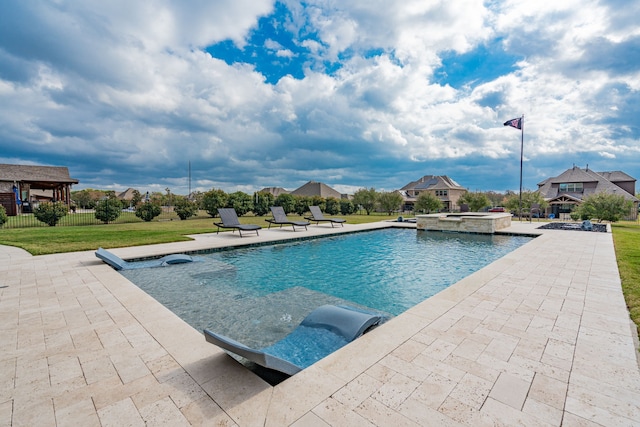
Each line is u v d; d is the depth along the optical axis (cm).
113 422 186
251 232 1323
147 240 1021
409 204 5016
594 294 445
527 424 184
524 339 301
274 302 500
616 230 1531
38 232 1279
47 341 303
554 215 3150
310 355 292
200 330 390
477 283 502
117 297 444
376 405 201
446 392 216
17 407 201
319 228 1520
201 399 209
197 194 3522
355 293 562
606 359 263
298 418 188
